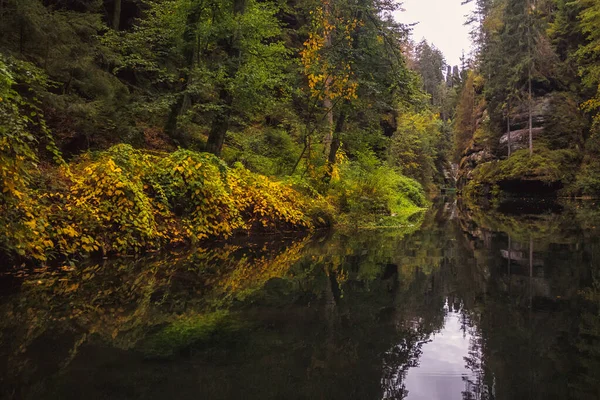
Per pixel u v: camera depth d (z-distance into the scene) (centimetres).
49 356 235
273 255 618
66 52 771
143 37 1119
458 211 1852
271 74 1072
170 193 711
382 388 196
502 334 278
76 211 547
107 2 1448
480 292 396
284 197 962
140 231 604
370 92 1194
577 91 3061
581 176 2647
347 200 1240
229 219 790
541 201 2488
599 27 2427
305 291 399
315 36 1145
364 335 276
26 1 686
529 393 190
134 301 359
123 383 200
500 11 3812
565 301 362
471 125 4559
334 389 194
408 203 2116
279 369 220
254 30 1034
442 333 279
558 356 238
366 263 557
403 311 334
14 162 400
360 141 1319
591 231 950
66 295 375
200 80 975
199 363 227
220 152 1030
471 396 188
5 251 450
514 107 3256
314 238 834
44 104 725
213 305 348
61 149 753
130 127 919
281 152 1312
